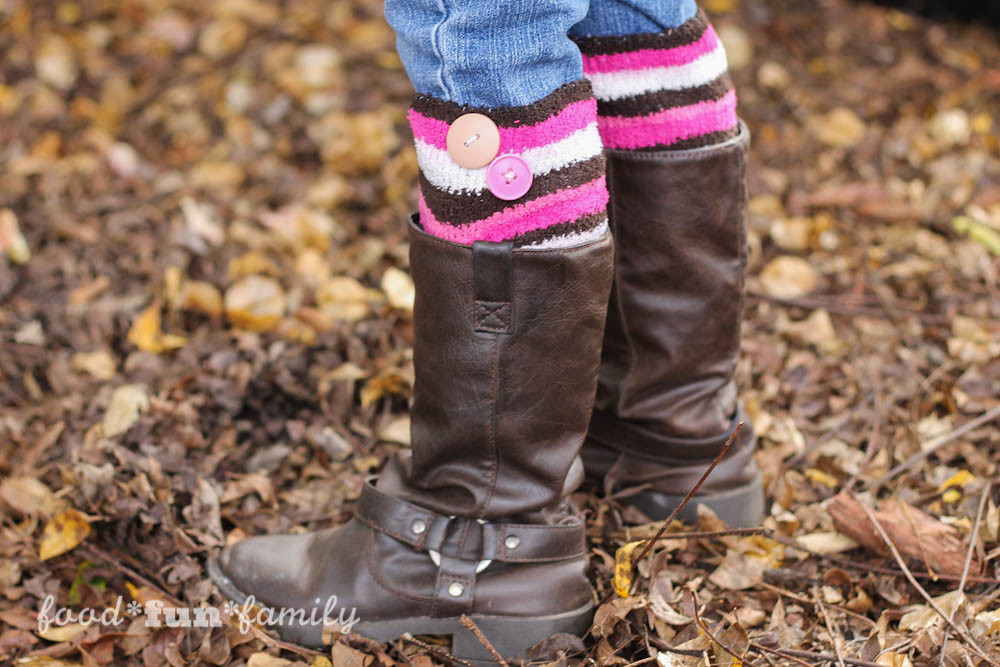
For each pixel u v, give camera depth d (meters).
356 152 2.41
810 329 1.86
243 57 2.81
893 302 1.95
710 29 1.19
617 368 1.35
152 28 2.93
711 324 1.29
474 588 1.19
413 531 1.20
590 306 1.09
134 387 1.65
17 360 1.77
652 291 1.27
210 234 2.09
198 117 2.57
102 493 1.43
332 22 3.00
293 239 2.11
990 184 2.30
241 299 1.84
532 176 1.02
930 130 2.53
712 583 1.32
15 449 1.57
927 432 1.60
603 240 1.08
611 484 1.41
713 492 1.35
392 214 2.24
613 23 1.15
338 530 1.29
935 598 1.28
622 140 1.21
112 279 1.98
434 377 1.13
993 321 1.86
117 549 1.39
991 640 1.18
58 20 2.96
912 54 2.90
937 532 1.32
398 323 1.87
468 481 1.16
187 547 1.37
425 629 1.22
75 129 2.52
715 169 1.21
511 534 1.18
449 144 1.01
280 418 1.68
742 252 1.29
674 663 1.15
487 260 1.05
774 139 2.50
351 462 1.59
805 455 1.58
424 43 1.00
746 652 1.17
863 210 2.23
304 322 1.84
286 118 2.57
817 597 1.28
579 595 1.22
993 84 2.75
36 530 1.42
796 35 2.94
